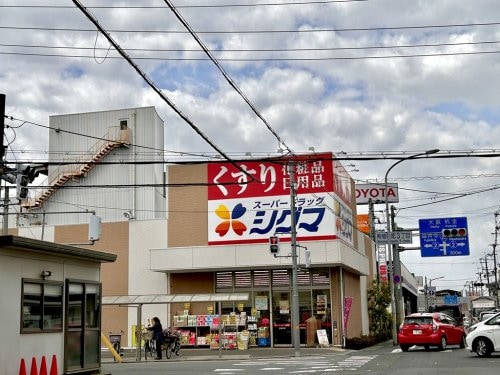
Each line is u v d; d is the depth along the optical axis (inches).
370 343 1489.9
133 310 1473.9
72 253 711.7
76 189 2090.3
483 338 979.9
